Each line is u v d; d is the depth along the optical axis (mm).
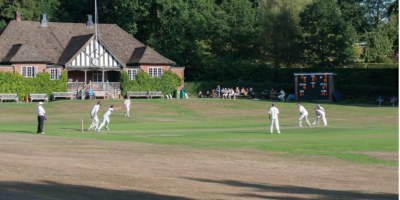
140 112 48188
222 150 19656
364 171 15461
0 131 28219
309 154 18766
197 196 11398
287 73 74500
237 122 40562
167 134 27078
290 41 78375
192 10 77188
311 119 43344
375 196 11852
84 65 62500
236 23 81812
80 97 61719
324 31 73562
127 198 10875
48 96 60625
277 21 78562
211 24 78938
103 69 63375
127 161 16578
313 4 74188
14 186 11836
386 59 85250
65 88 61719
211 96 69250
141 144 21422
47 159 16500
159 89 66125
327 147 20719
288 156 18266
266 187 12812
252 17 82938
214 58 78688
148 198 10961
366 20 80688
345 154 18750
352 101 63344
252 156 18203
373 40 81312
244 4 83000
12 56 59875
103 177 13516
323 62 74062
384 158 17891
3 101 58281
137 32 81062
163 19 75500
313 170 15586
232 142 22625
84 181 12844
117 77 66812
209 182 13312
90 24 71062
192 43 76688
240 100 59781
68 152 18484
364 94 65688
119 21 76875
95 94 61188
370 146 21031
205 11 79562
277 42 79625
